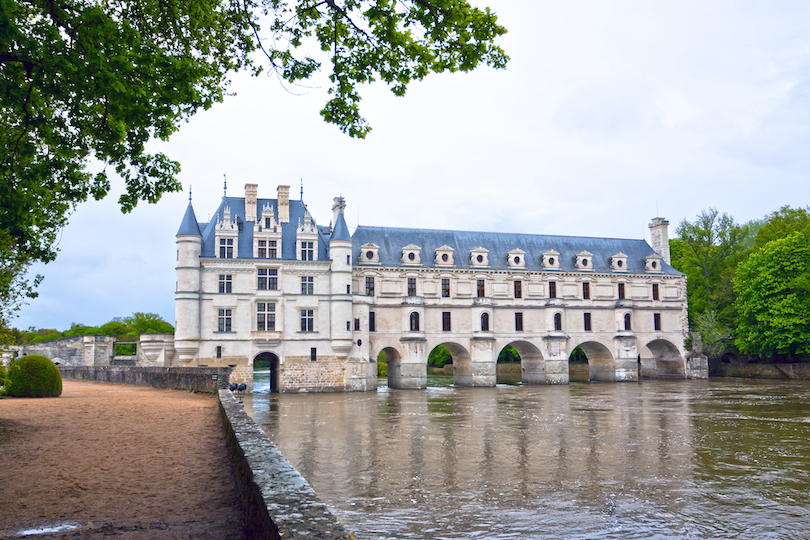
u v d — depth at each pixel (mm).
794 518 18047
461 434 33594
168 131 14047
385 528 17141
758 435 32312
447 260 75688
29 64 11484
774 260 76250
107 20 12109
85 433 19938
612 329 80500
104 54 11766
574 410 45500
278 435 33406
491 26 15641
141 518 10242
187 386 40750
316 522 6434
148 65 12523
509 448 29094
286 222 67062
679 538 16469
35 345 75500
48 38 11523
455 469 24531
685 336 82938
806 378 74812
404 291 72625
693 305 90812
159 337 62594
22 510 10742
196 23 16453
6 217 13188
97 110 12891
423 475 23500
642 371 86125
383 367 111812
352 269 69750
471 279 75625
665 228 87375
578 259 81312
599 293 80812
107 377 54625
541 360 78000
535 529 17094
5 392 34500
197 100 13469
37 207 14688
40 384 34875
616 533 16812
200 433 20109
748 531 16984
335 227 66938
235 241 63562
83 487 12469
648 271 83938
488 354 73875
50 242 17828
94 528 9664
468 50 15883
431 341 73000
